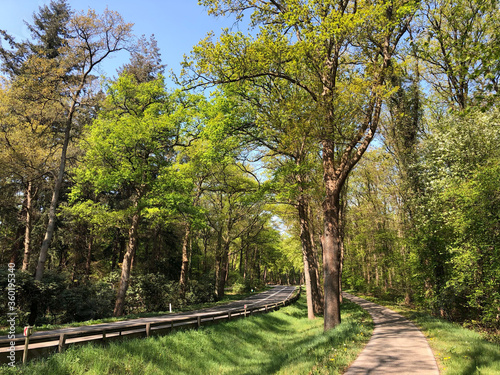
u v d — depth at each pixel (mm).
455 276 13828
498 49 7180
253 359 12703
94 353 8531
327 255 13211
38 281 18109
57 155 24688
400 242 23141
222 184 29297
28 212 23750
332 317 12625
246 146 18750
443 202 15234
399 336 10820
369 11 10727
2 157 20500
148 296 25766
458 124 15242
